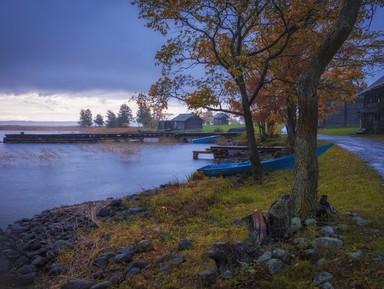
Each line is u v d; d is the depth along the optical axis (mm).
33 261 8773
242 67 16047
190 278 6465
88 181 23469
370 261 5844
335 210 8828
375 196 10758
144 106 19016
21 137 63062
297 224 7527
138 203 14453
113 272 7574
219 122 132250
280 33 17547
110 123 147000
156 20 16594
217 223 10977
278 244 6855
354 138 39688
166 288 6234
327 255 6160
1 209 16266
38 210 16109
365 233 7199
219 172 20250
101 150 47031
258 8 15930
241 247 6516
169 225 11281
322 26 18609
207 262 7070
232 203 13648
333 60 19422
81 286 6895
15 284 7715
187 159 36188
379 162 18656
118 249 8922
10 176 25859
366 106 51125
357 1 8047
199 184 17250
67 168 29938
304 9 15219
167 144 58469
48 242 10469
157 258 7953
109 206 14531
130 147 47219
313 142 8445
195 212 12547
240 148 36500
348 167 17531
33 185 22250
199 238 9141
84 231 11555
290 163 20984
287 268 5883
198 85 17938
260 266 5988
